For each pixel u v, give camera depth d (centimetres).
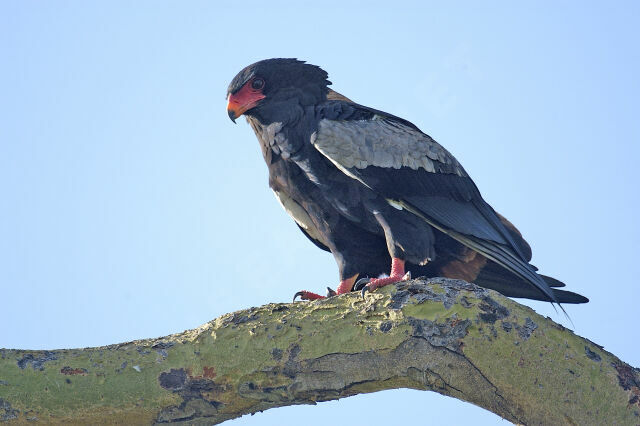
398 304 869
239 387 851
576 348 845
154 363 841
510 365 836
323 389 859
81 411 820
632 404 819
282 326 866
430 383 857
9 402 805
